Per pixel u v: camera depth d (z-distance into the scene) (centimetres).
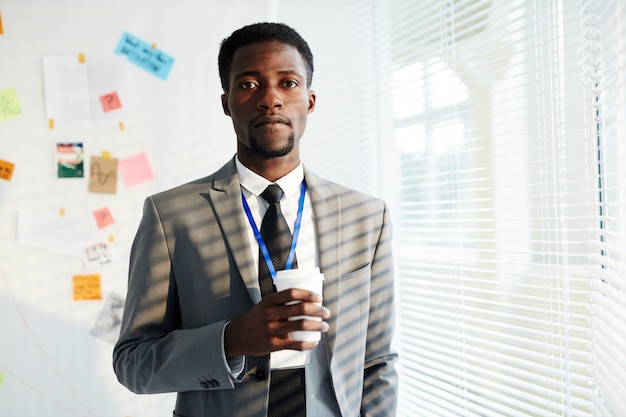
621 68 118
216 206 123
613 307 120
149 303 119
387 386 128
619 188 123
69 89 238
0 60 234
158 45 245
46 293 236
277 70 119
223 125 248
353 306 124
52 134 237
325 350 119
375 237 134
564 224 142
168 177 245
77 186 239
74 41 239
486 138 177
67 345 237
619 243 134
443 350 199
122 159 242
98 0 241
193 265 120
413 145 222
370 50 238
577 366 141
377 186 238
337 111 246
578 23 150
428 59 214
